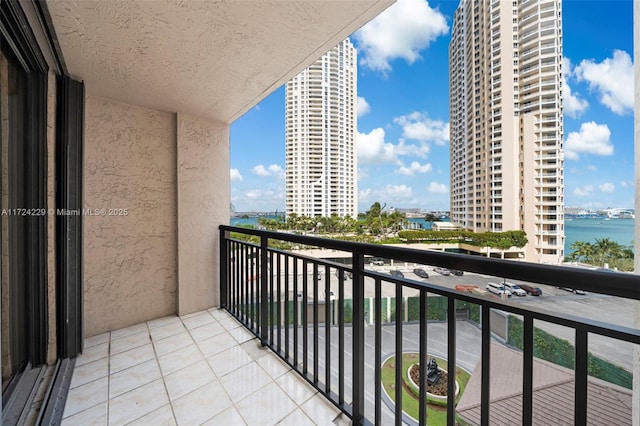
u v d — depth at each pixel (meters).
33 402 1.48
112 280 2.46
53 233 1.84
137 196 2.58
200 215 2.89
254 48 1.74
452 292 0.93
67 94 1.93
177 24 1.51
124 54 1.77
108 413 1.46
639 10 0.76
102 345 2.17
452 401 0.94
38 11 1.36
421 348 1.03
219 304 3.02
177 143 2.73
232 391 1.64
